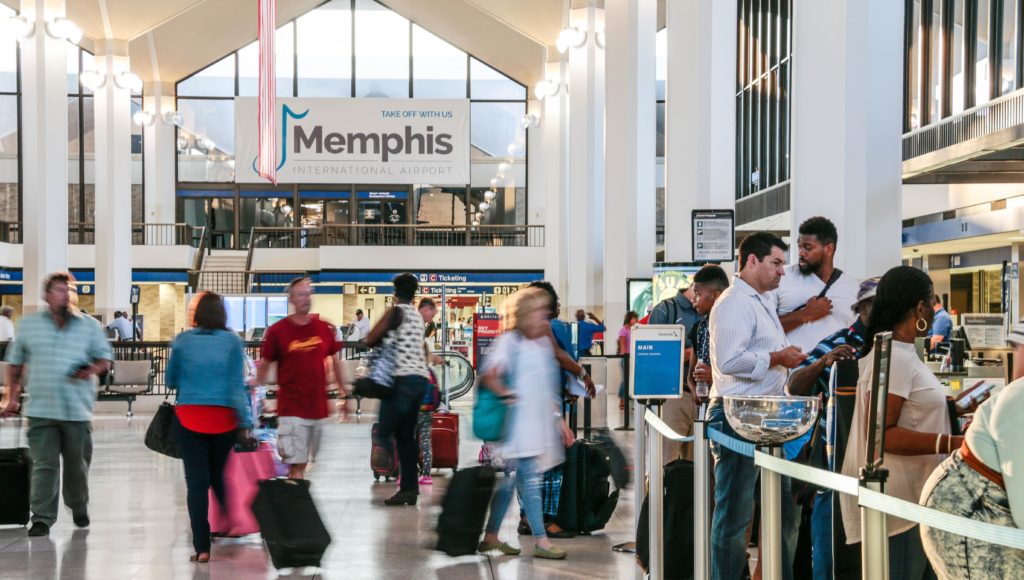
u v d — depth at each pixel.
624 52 19.64
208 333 7.11
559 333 7.92
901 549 4.04
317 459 12.41
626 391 14.85
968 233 19.28
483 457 10.18
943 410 4.14
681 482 5.65
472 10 37.19
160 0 30.36
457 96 44.09
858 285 5.93
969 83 20.12
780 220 27.95
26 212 23.11
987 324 12.42
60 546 7.54
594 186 25.14
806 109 8.47
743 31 35.38
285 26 44.03
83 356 7.98
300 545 6.73
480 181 43.94
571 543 7.59
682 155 12.28
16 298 38.56
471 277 38.38
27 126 23.17
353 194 43.31
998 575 3.28
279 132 30.59
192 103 43.06
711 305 6.98
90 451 8.33
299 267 38.72
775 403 3.78
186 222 43.09
